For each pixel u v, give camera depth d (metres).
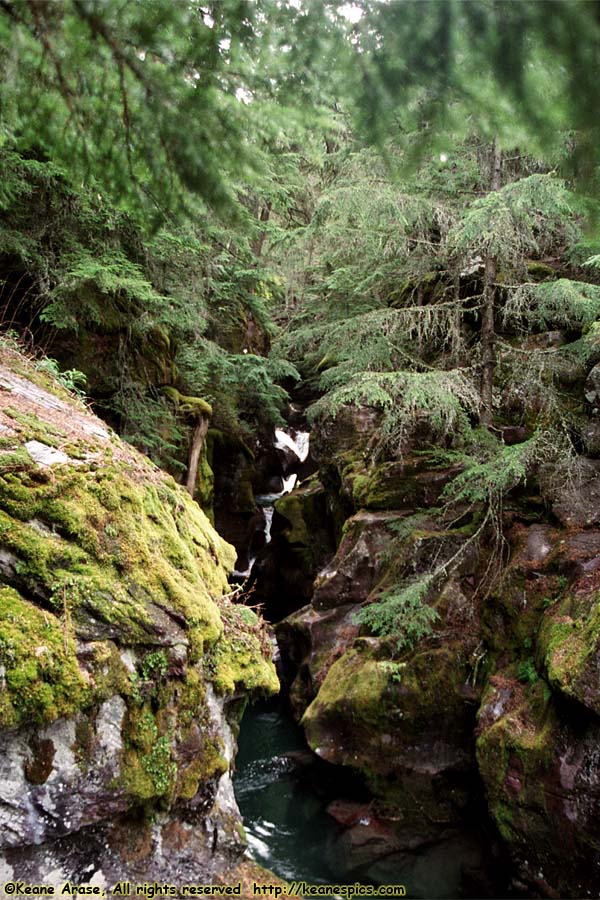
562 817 4.41
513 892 4.77
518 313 7.00
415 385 6.16
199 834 3.20
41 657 2.46
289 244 8.38
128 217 6.55
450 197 7.38
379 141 1.91
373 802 5.96
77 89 2.05
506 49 1.45
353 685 6.29
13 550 2.69
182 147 2.17
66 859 2.57
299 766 7.02
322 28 1.60
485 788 5.07
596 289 6.09
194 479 9.52
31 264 6.34
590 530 6.09
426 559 6.86
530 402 7.27
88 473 3.32
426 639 6.30
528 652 5.62
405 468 7.96
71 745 2.57
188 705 3.09
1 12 1.78
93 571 2.88
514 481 6.20
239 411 13.23
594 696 4.30
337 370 7.73
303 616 8.09
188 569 3.57
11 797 2.40
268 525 14.97
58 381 5.05
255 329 14.00
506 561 6.52
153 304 7.59
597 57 1.39
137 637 2.87
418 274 8.12
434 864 5.28
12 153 5.08
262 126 2.08
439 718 5.93
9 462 2.95
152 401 8.37
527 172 7.28
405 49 1.55
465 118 1.80
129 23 1.74
